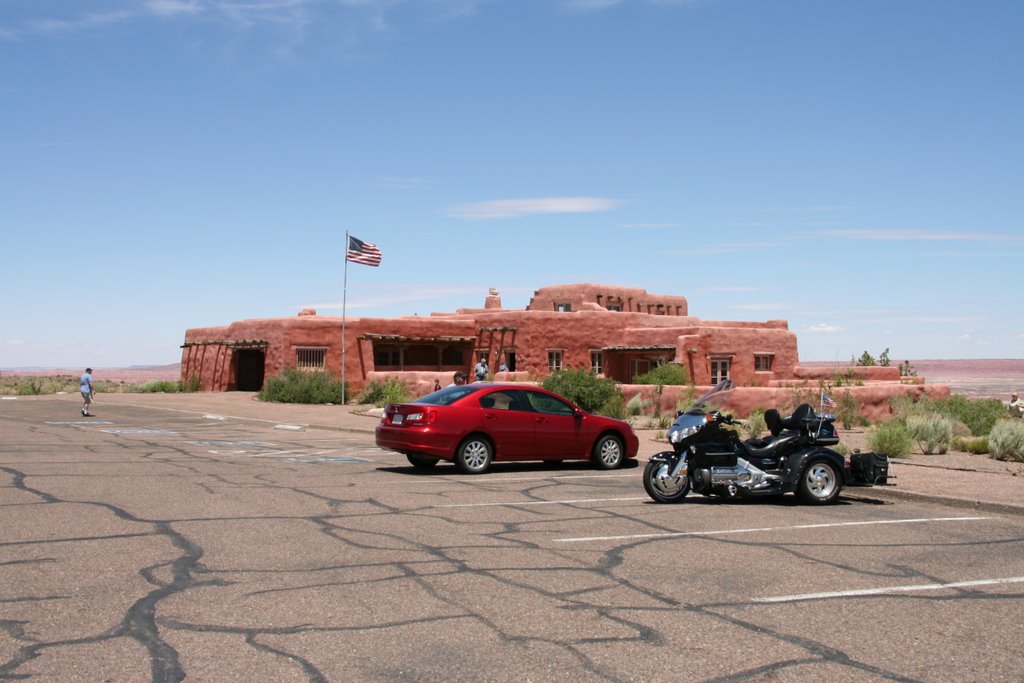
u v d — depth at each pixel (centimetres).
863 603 723
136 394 4600
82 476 1411
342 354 4047
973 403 2925
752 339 4431
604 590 754
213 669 555
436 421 1538
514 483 1449
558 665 570
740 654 595
